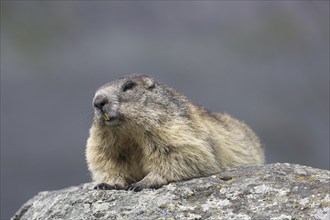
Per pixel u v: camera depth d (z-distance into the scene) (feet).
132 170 101.50
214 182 90.17
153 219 83.25
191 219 82.53
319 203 82.99
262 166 95.50
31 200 102.83
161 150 98.68
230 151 112.06
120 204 87.35
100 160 101.35
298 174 91.45
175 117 101.04
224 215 82.79
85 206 88.02
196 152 98.94
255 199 85.40
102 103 98.02
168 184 93.81
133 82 101.35
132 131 99.04
